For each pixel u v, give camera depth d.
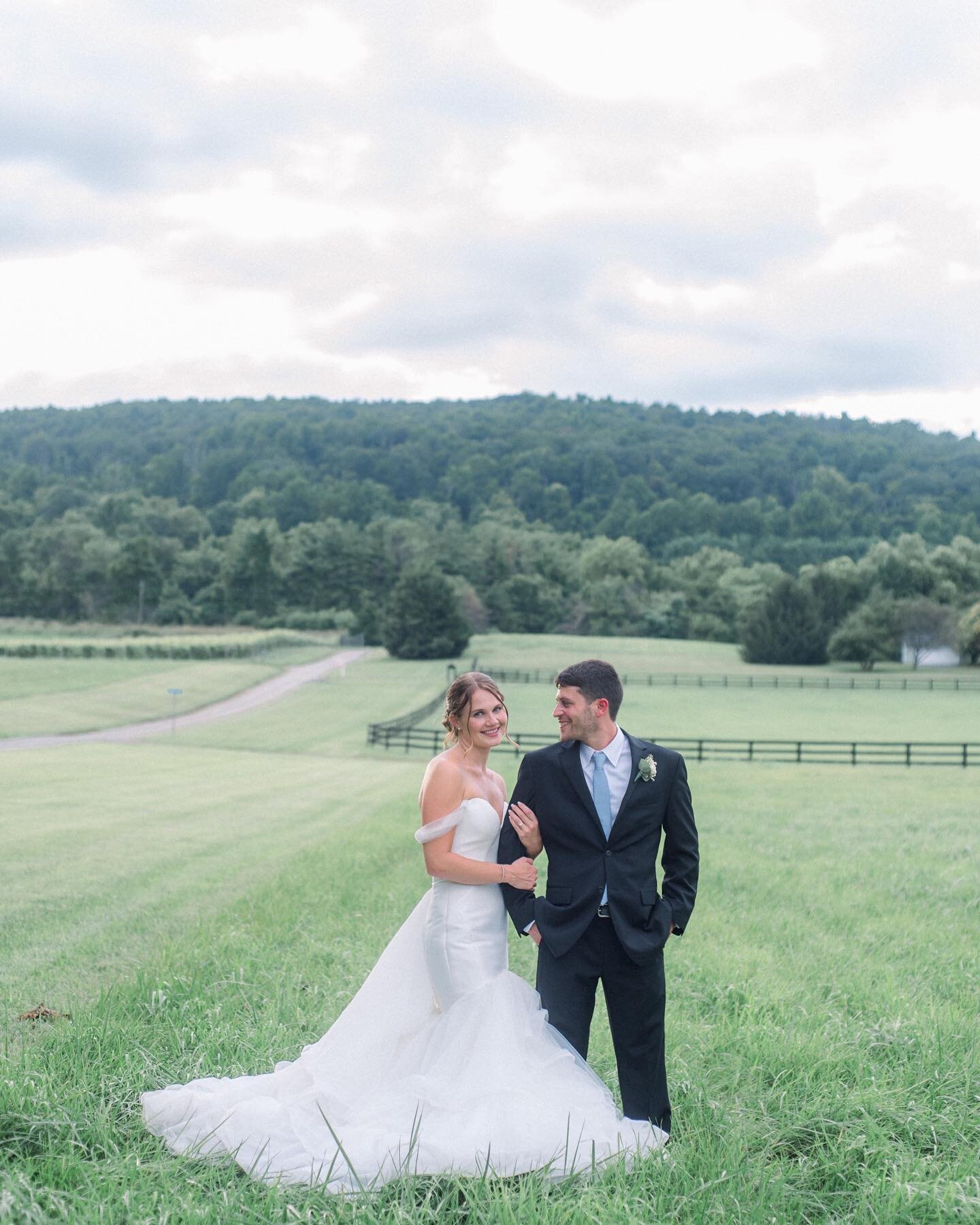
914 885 10.12
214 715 49.97
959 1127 4.02
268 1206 3.20
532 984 6.40
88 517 169.38
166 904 9.34
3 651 73.81
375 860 11.62
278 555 142.88
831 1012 5.65
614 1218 3.12
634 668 84.00
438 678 72.69
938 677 80.19
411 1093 3.82
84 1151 3.59
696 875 4.07
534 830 4.05
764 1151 3.78
